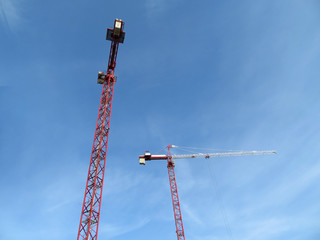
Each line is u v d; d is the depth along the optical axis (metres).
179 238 98.62
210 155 135.12
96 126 68.06
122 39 75.62
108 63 80.75
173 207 108.50
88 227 51.09
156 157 123.88
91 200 55.03
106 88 76.69
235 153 139.75
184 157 129.88
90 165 60.56
